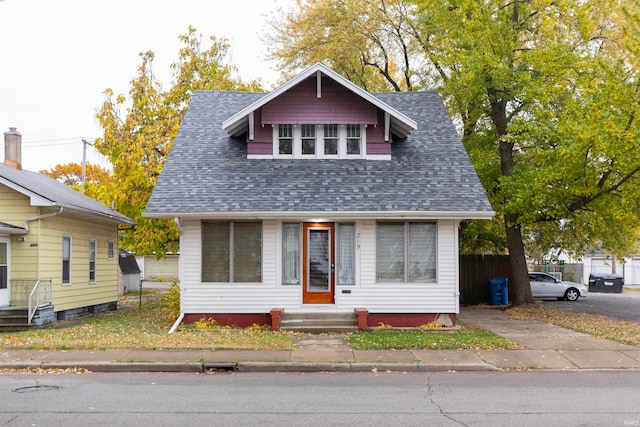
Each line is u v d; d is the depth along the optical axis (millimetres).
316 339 14828
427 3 22328
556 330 16812
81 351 13000
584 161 18734
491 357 12758
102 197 26797
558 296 30953
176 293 19719
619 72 17812
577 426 7586
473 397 9328
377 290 17047
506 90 22656
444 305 17031
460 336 15062
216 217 16672
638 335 15531
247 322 16984
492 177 23625
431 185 17578
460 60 20891
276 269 17094
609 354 13156
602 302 29500
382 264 17234
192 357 12375
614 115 17438
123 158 25688
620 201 19391
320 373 11578
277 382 10609
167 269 53938
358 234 17156
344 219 17016
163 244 26281
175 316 18531
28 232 18344
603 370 11844
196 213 16281
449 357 12695
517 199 20141
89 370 11727
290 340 14422
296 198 16938
